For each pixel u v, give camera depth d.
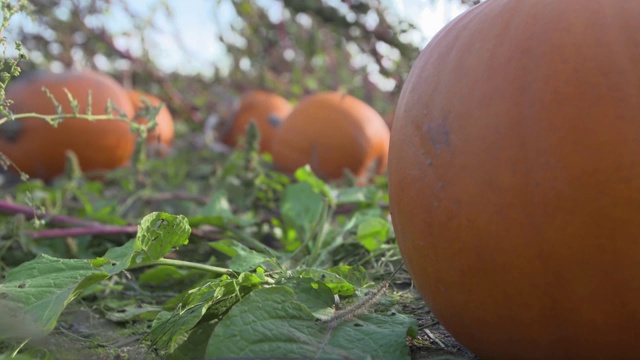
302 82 2.48
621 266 0.47
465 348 0.62
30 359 0.50
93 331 0.71
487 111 0.51
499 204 0.50
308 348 0.51
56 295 0.53
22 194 1.33
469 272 0.52
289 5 1.75
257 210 1.30
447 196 0.52
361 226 0.90
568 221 0.48
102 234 1.03
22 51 0.68
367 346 0.53
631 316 0.48
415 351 0.62
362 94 2.20
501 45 0.53
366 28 1.66
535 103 0.49
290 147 1.63
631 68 0.49
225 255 0.98
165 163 1.74
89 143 1.67
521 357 0.53
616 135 0.47
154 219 0.57
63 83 1.67
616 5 0.52
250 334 0.51
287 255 0.90
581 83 0.49
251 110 2.11
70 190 1.39
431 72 0.56
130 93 2.01
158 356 0.61
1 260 0.97
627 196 0.47
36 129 1.65
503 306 0.51
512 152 0.49
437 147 0.53
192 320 0.56
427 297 0.57
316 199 1.03
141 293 0.87
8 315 0.51
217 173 1.57
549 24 0.52
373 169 1.55
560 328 0.50
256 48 2.29
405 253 0.58
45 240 1.04
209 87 2.44
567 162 0.48
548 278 0.49
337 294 0.63
